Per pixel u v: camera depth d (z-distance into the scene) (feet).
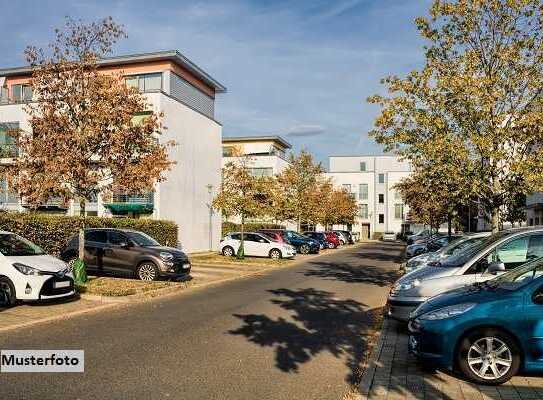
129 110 44.11
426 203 100.99
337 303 39.78
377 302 40.42
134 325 29.94
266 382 19.13
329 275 64.23
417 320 20.68
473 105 41.24
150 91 91.30
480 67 43.60
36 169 43.16
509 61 42.42
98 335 26.96
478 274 26.76
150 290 44.04
